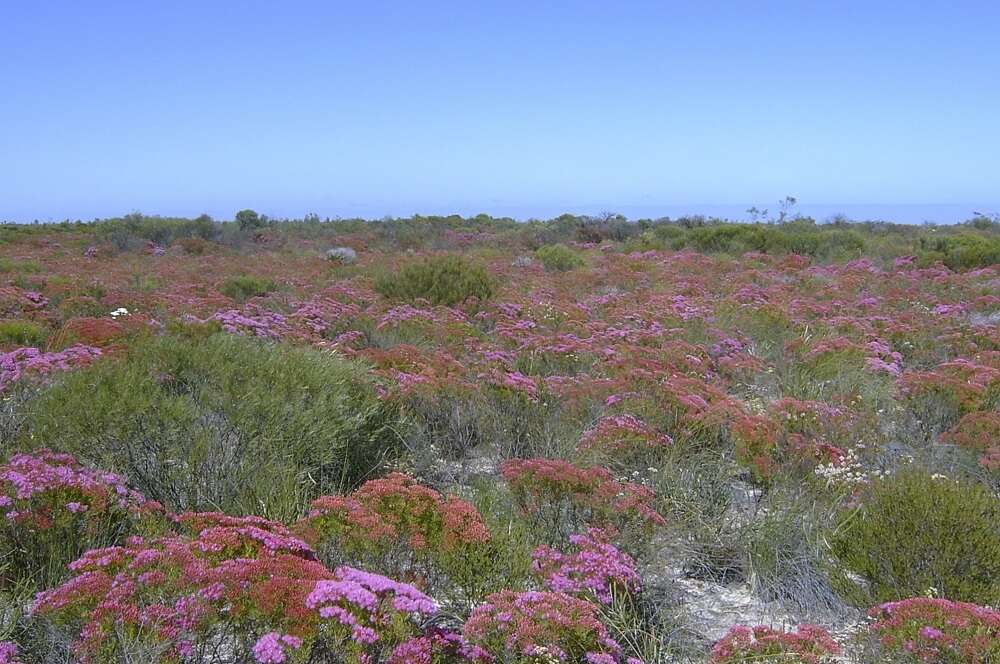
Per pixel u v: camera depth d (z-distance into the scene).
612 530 5.50
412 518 4.97
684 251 34.25
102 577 3.85
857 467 7.18
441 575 5.15
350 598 3.73
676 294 19.78
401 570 5.00
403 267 18.19
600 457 7.26
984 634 4.09
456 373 9.55
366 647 3.70
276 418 6.59
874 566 5.31
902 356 13.08
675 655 4.70
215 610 3.70
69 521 4.74
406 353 10.25
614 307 17.64
